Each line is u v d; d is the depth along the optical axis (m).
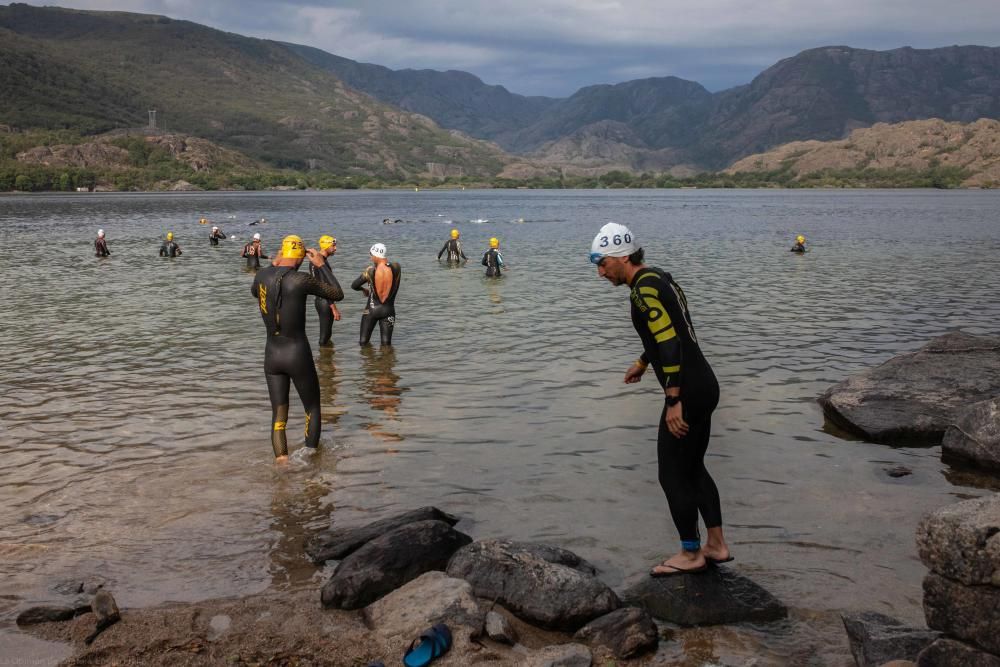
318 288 7.76
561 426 8.73
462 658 4.30
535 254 32.19
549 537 5.95
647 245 36.97
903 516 6.23
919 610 4.78
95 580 5.27
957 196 174.12
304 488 6.99
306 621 4.78
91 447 8.08
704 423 5.07
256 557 5.70
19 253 32.72
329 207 104.69
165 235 45.38
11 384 10.66
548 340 13.68
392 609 4.76
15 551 5.77
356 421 8.98
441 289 20.73
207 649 4.43
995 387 8.70
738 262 28.17
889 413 8.34
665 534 5.99
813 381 10.66
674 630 4.67
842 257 30.03
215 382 10.74
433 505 6.59
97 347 13.19
